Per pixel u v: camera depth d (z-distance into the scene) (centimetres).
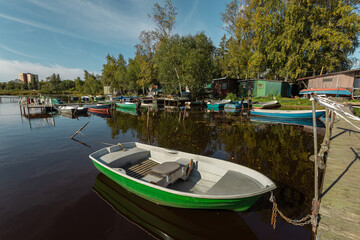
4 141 1171
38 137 1267
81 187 605
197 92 3528
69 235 402
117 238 396
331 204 388
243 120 1783
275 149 922
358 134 993
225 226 432
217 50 4347
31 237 395
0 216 460
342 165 584
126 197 550
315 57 2559
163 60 3244
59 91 8681
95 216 466
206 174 574
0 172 716
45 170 734
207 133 1277
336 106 437
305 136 1153
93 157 630
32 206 504
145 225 438
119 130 1458
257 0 2925
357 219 345
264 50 2889
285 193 543
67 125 1705
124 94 6138
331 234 322
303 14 2442
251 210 474
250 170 494
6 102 4875
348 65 2778
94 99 4922
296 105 2161
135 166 652
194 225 438
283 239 383
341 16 2400
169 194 437
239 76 3919
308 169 696
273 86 2862
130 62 5212
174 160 668
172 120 1850
